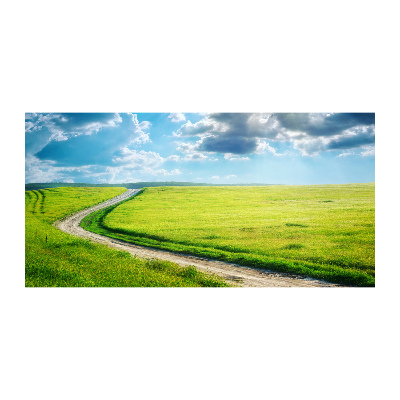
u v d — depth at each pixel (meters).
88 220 20.48
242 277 14.70
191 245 18.50
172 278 14.16
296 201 20.75
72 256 16.30
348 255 16.05
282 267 15.49
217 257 16.95
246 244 17.86
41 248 17.22
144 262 15.88
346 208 19.48
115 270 14.62
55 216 19.11
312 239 17.73
